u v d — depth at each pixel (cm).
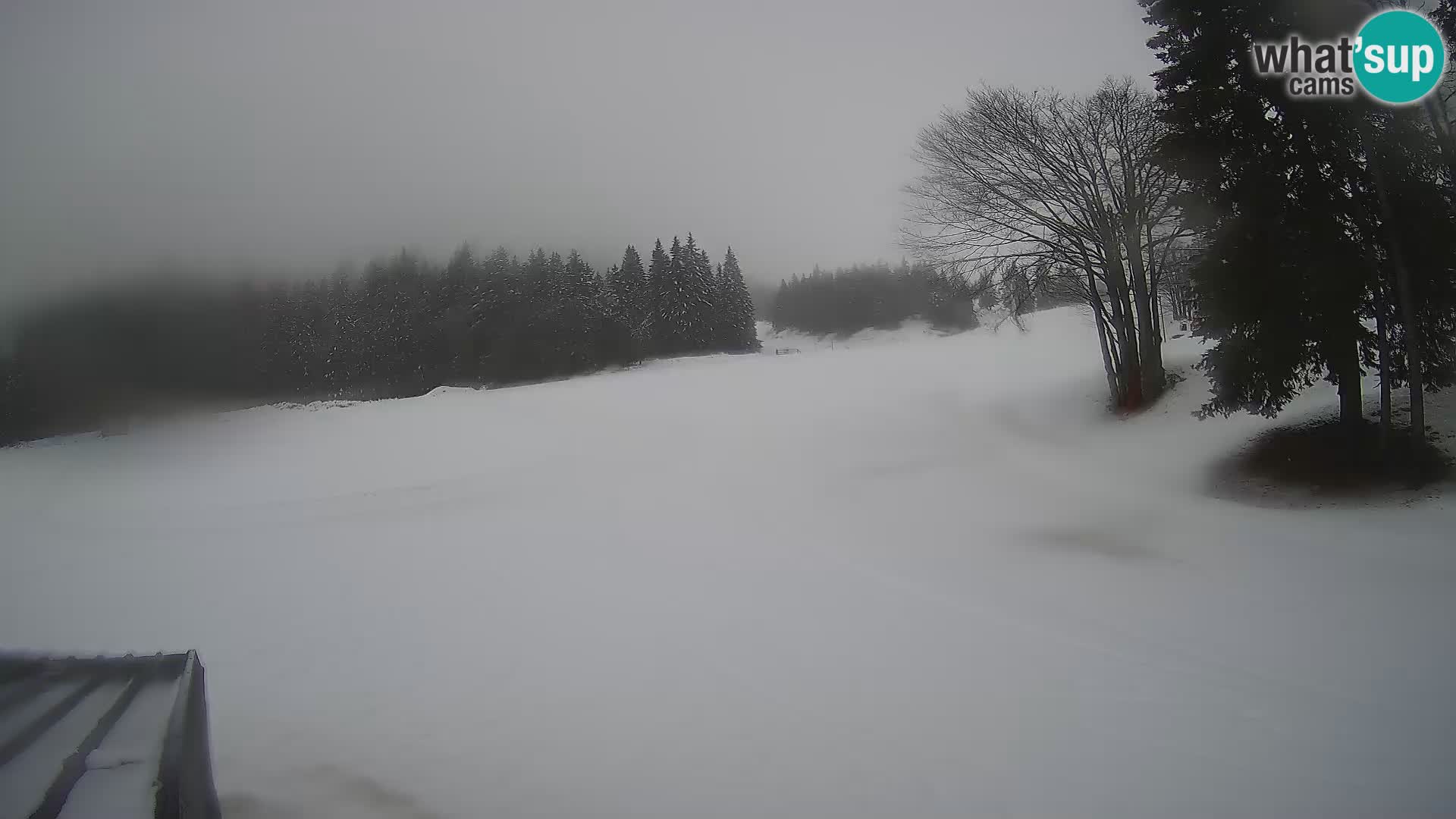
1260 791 385
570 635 695
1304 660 566
